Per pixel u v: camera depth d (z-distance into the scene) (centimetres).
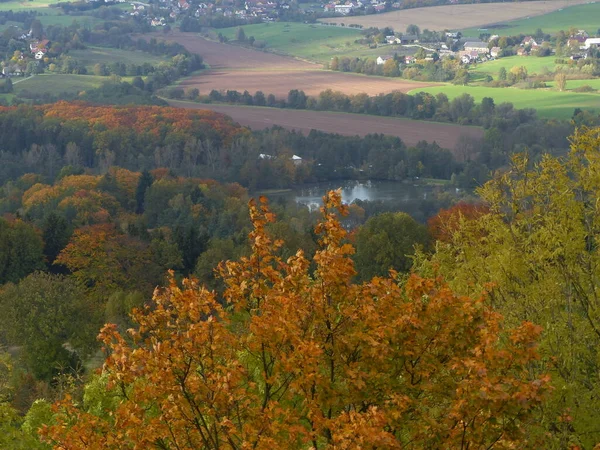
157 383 1398
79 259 9081
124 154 18875
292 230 10162
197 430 1445
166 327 1495
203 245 9612
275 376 1449
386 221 7569
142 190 14875
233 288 1552
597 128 2284
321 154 18500
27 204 14388
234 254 9088
